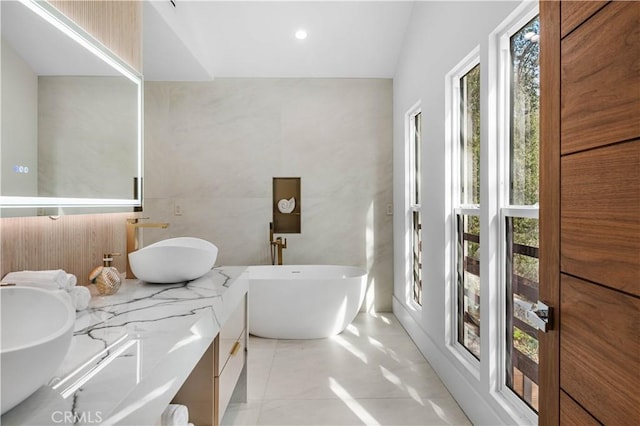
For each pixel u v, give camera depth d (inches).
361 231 172.6
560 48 37.7
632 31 27.6
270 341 137.7
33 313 36.5
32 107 54.2
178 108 169.5
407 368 114.3
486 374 80.0
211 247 88.2
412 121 150.4
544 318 38.8
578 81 34.5
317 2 133.1
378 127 172.7
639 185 27.1
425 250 122.2
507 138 78.2
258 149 171.2
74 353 40.9
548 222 40.1
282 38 148.6
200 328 53.8
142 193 84.8
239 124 170.7
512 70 76.6
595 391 32.1
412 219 151.3
